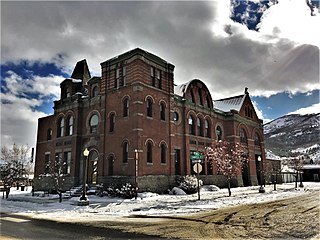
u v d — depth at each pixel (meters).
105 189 27.80
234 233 10.29
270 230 10.66
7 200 25.91
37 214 16.34
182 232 10.62
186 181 29.53
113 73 30.80
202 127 37.19
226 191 32.19
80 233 10.73
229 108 45.81
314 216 13.69
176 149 32.56
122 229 11.38
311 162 79.75
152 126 28.84
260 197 24.59
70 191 29.55
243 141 44.47
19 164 34.97
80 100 33.66
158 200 22.64
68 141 33.66
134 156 26.62
